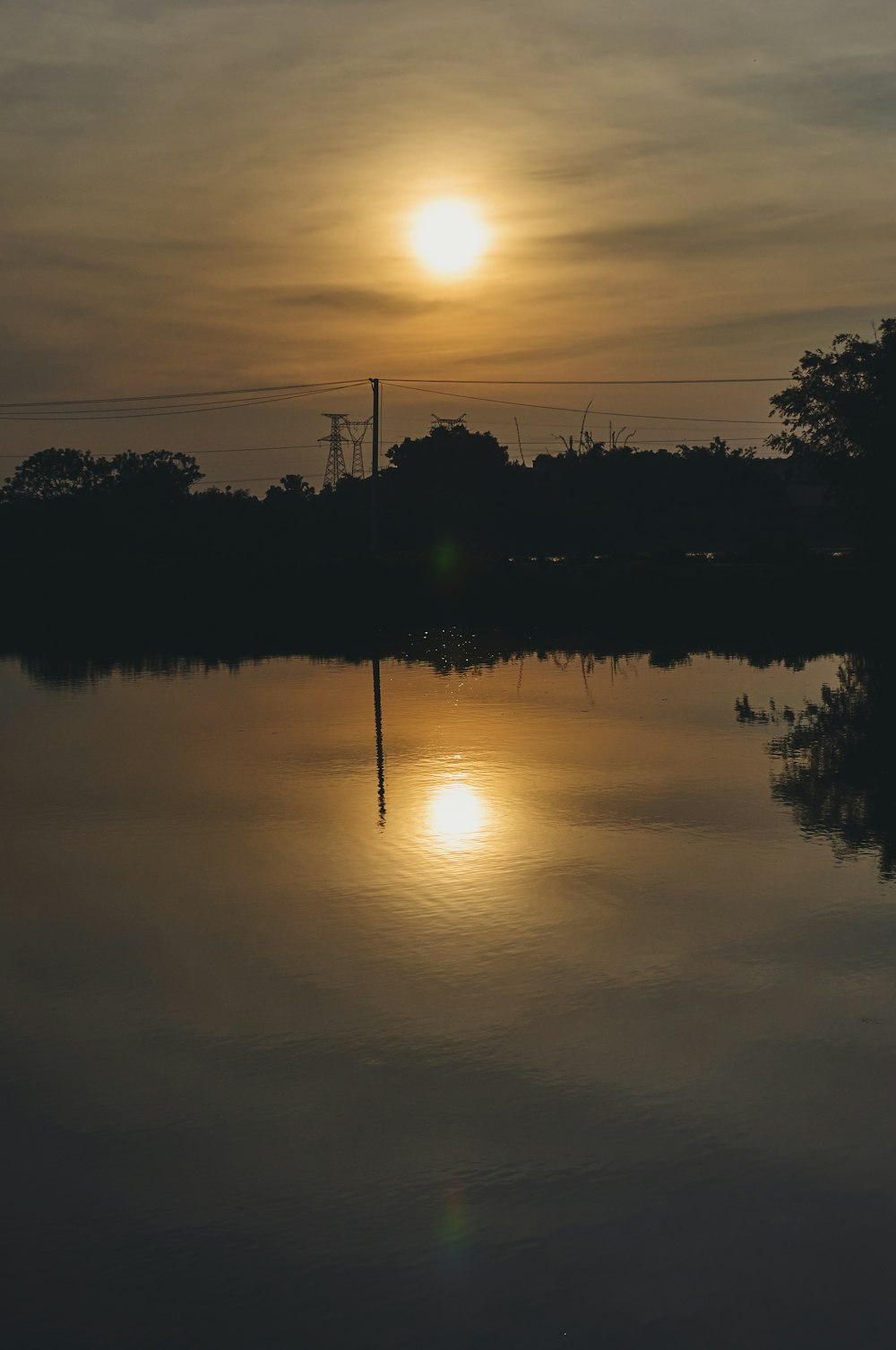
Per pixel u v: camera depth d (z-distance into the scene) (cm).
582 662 3775
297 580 5941
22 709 2870
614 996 1103
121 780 2028
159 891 1422
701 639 4484
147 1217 786
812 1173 822
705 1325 686
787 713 2700
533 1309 700
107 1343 678
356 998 1106
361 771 2075
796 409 6181
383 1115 901
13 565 6412
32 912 1356
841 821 1706
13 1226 780
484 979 1144
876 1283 718
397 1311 699
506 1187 811
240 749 2303
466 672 3500
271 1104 919
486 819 1733
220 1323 692
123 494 8694
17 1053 1010
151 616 5747
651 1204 790
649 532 10225
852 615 5238
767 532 10512
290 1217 784
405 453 9762
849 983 1127
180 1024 1058
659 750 2247
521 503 9550
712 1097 920
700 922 1295
